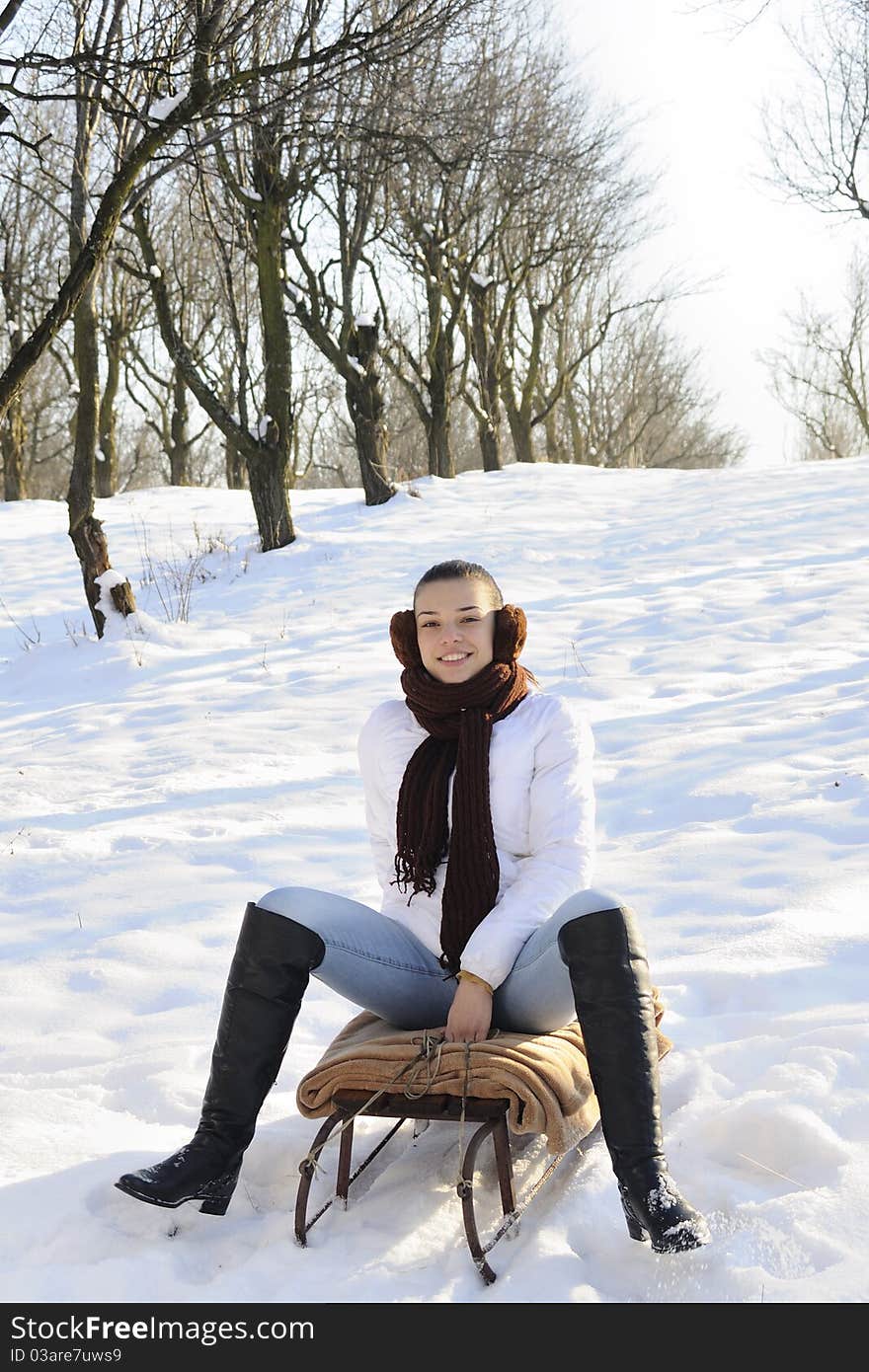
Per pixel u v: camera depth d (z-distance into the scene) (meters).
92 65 7.41
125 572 15.66
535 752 2.78
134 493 23.80
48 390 37.34
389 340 26.41
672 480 20.14
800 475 18.34
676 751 6.34
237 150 13.70
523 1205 2.43
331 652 10.51
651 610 10.60
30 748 8.37
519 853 2.78
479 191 23.48
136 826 5.93
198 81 7.86
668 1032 3.23
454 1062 2.44
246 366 16.12
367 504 19.05
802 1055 2.92
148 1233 2.52
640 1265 2.29
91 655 11.46
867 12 21.47
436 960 2.81
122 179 8.17
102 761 7.54
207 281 29.75
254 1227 2.53
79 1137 2.89
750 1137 2.66
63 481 46.53
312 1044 3.46
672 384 46.28
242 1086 2.54
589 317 39.06
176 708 9.06
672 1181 2.31
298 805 6.12
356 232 20.45
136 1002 3.81
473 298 26.53
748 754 6.09
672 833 5.10
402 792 2.79
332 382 39.06
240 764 7.12
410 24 8.82
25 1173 2.72
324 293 22.20
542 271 32.19
